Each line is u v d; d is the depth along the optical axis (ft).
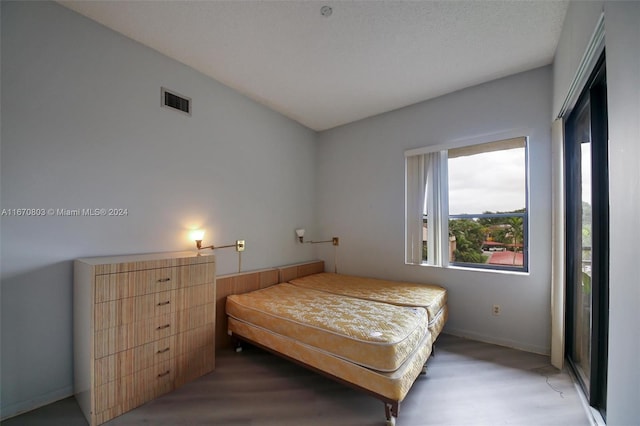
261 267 10.73
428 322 7.22
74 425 5.18
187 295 6.68
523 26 6.48
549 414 5.47
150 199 7.46
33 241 5.61
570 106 6.66
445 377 6.79
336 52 7.56
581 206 6.64
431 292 8.83
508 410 5.60
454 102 9.66
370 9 5.99
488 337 8.83
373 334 5.56
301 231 12.32
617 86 3.29
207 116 8.86
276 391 6.31
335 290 9.30
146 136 7.38
